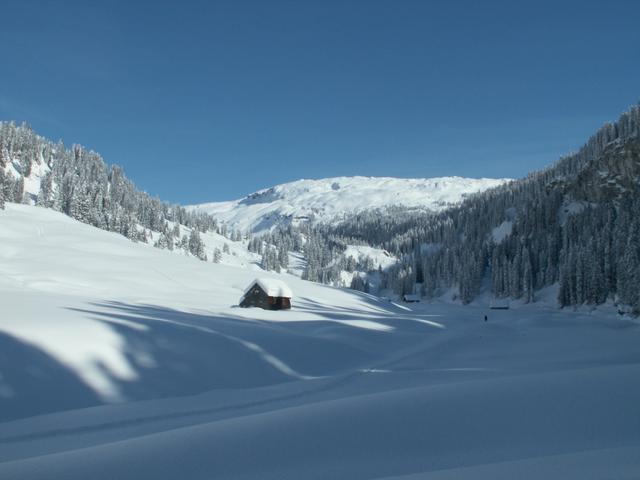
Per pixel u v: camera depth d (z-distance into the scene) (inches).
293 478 249.4
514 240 5398.6
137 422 542.0
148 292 2445.9
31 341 693.3
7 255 2768.2
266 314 1790.1
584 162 5792.3
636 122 5236.2
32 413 557.0
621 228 3720.5
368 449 283.0
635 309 2910.9
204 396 698.8
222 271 3794.3
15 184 4987.7
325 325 1583.4
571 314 3351.4
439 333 1907.0
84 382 652.7
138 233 5674.2
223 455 293.6
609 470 202.5
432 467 247.4
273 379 867.4
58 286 2073.1
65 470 288.2
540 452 253.3
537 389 366.9
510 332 2043.6
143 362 767.7
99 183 6565.0
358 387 792.3
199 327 1040.2
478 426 302.0
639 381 364.8
